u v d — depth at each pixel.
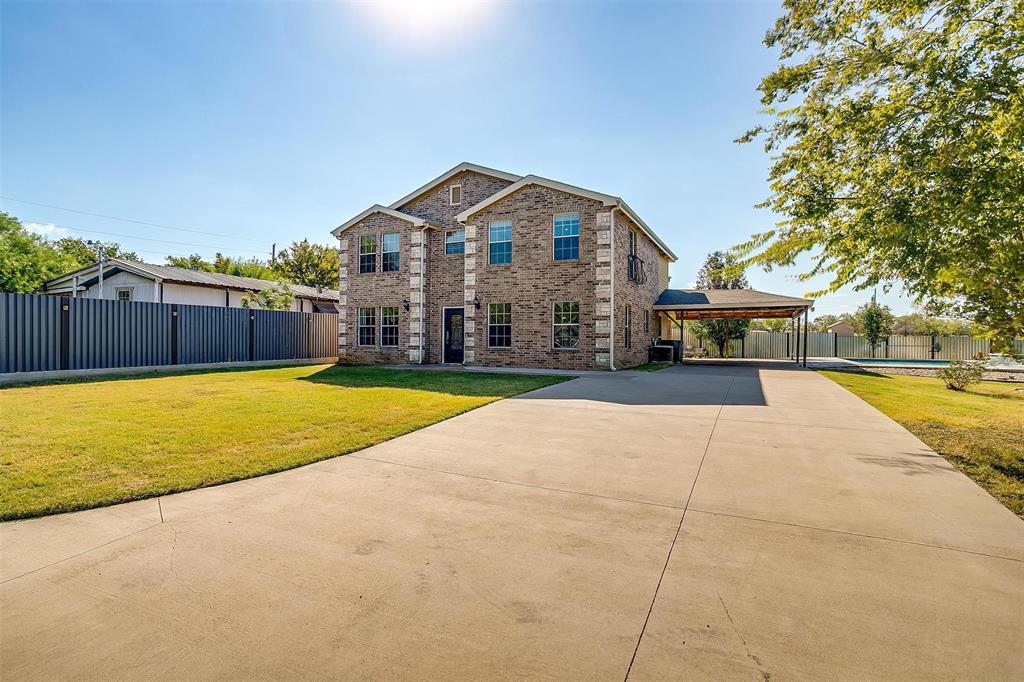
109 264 23.70
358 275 19.59
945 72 4.58
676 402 9.08
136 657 2.17
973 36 4.78
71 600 2.63
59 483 4.42
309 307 30.52
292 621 2.44
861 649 2.19
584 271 15.66
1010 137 4.16
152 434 6.32
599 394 10.04
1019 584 2.75
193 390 10.80
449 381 12.40
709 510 3.90
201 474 4.73
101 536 3.43
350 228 19.77
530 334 16.41
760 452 5.63
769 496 4.21
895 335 31.31
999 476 4.75
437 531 3.52
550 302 16.14
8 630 2.36
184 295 24.09
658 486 4.49
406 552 3.19
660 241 21.69
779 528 3.55
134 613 2.51
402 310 18.72
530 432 6.63
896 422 7.42
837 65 5.57
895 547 3.23
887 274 5.76
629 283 17.92
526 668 2.08
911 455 5.51
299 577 2.87
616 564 3.02
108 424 6.94
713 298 22.09
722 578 2.84
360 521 3.70
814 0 5.54
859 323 33.09
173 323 16.33
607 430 6.75
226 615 2.49
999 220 4.35
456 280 18.31
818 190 5.68
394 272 18.86
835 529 3.53
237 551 3.20
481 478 4.73
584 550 3.21
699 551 3.19
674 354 21.53
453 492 4.34
